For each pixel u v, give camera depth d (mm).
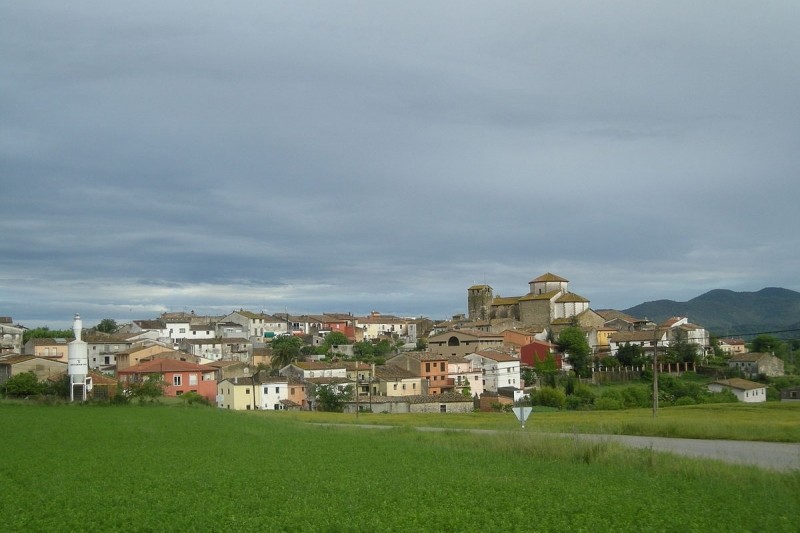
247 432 59406
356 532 25703
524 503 29734
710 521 26156
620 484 33938
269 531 25672
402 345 198000
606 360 161375
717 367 159375
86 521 27359
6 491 33031
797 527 25188
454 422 80188
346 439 54969
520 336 174125
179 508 29359
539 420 80938
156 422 66688
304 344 186125
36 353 142875
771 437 55938
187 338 193750
